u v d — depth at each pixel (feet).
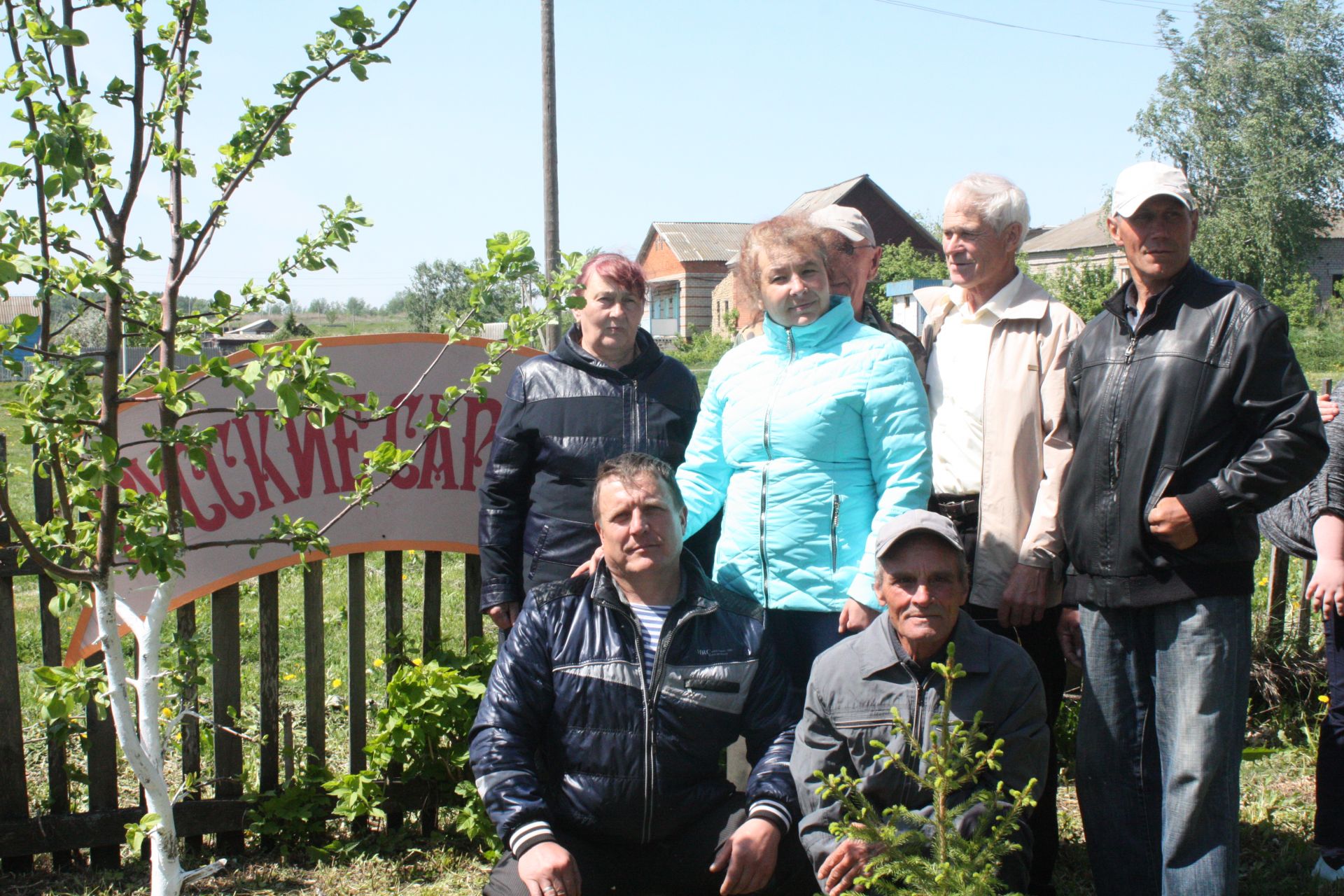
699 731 10.27
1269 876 11.84
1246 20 132.16
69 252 8.89
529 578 12.04
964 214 11.16
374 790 12.78
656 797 10.14
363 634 13.21
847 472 10.77
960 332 11.69
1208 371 9.32
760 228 11.10
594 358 12.22
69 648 12.16
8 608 11.79
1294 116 130.82
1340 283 138.31
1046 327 11.10
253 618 22.80
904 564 9.23
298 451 13.03
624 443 12.00
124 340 9.99
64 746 12.11
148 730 9.87
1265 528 13.07
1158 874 10.12
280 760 14.43
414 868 12.42
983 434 11.23
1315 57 130.52
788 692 10.69
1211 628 9.39
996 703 9.43
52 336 9.11
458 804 13.20
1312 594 11.69
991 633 9.77
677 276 162.71
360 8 9.26
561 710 10.32
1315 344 106.93
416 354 13.46
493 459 12.38
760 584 10.93
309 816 12.62
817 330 10.73
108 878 11.90
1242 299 9.34
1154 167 9.62
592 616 10.47
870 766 9.48
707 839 10.21
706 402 11.68
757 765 10.35
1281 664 16.65
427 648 13.73
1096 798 10.26
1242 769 14.89
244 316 10.29
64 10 8.68
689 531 11.72
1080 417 10.12
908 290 42.78
